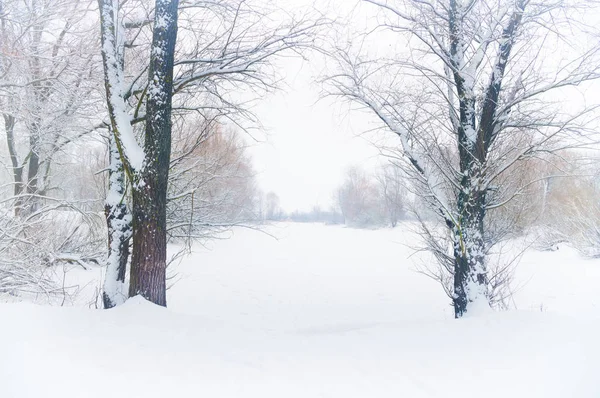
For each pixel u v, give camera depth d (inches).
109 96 223.6
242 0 242.7
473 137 255.1
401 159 280.4
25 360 122.2
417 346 162.6
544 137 247.0
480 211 253.4
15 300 302.7
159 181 214.1
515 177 394.9
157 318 180.5
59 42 353.1
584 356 144.0
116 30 234.4
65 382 111.0
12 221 294.2
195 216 378.3
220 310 401.1
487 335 173.5
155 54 216.5
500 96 255.0
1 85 314.7
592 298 412.8
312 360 145.0
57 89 346.6
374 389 121.7
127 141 217.2
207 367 131.2
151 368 126.2
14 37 319.6
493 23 229.1
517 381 128.2
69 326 158.9
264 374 129.2
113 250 228.2
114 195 237.1
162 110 215.6
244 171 806.5
